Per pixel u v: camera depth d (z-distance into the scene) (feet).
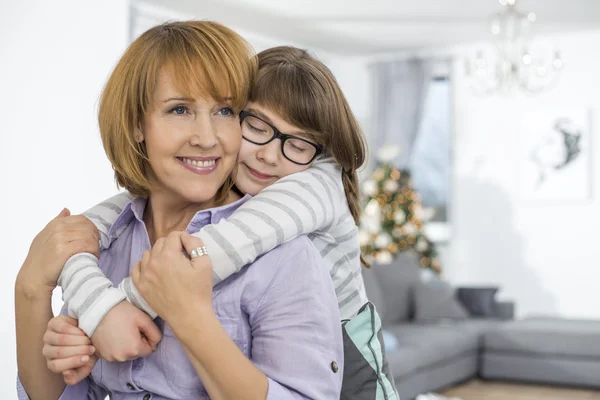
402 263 23.34
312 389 3.94
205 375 3.81
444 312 21.99
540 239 25.86
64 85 13.05
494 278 26.61
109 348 3.91
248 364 3.81
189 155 4.20
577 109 25.29
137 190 4.58
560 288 25.53
